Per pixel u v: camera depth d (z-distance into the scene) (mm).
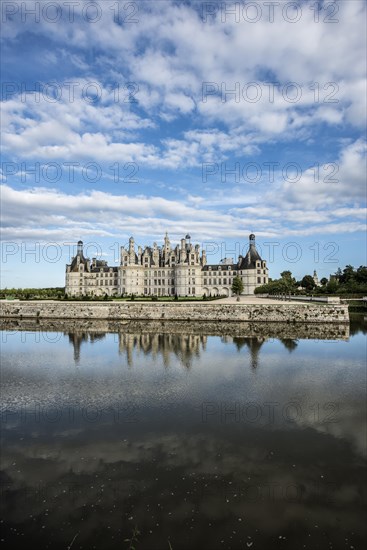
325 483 16141
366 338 55750
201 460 18109
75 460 18156
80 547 12664
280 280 125375
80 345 50562
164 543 12828
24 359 41156
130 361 39844
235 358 41000
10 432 21375
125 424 22422
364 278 134125
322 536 13109
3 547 12648
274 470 17203
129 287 156875
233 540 12953
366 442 19953
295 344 50250
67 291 166125
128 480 16469
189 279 156500
